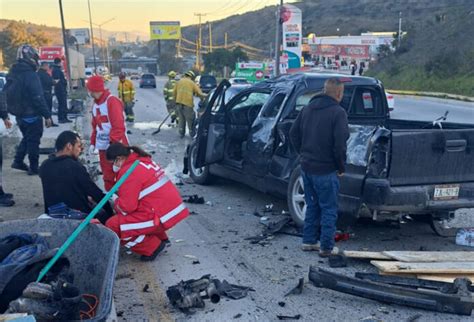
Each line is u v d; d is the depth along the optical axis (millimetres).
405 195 5578
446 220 6918
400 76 45531
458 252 5398
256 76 41344
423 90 40719
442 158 5715
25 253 3717
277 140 7043
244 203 7855
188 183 9172
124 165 5527
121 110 7039
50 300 3133
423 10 112000
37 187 8398
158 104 28141
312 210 5746
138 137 14391
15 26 87500
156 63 122500
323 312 4465
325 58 68062
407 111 26359
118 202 5441
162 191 5543
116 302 4648
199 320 4332
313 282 4938
